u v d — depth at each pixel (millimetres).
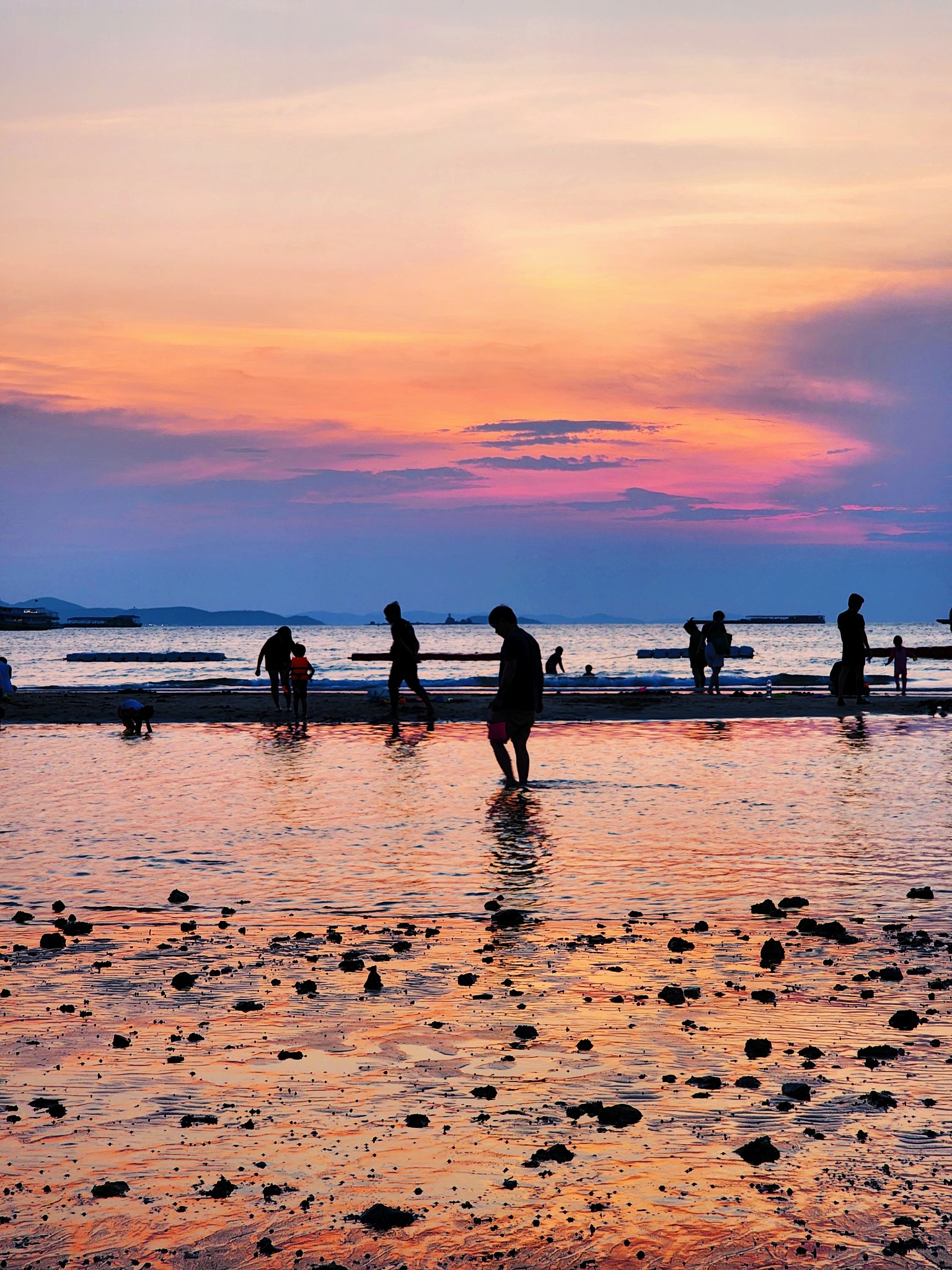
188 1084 4711
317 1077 4793
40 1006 5852
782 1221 3512
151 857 10125
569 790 14172
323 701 31578
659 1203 3637
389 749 19422
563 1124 4273
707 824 11625
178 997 6020
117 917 7984
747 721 24844
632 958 6781
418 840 10883
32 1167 3932
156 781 15312
